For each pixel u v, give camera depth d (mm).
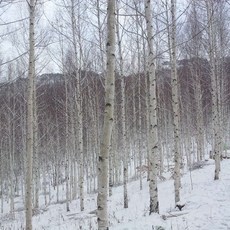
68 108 22734
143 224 7738
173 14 11680
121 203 15539
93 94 22688
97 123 23719
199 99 25078
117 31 13805
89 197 21344
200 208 9156
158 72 22000
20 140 29469
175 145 11820
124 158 14070
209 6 14797
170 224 7707
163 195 14797
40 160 31688
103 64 14594
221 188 11883
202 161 23453
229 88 30312
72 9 16000
